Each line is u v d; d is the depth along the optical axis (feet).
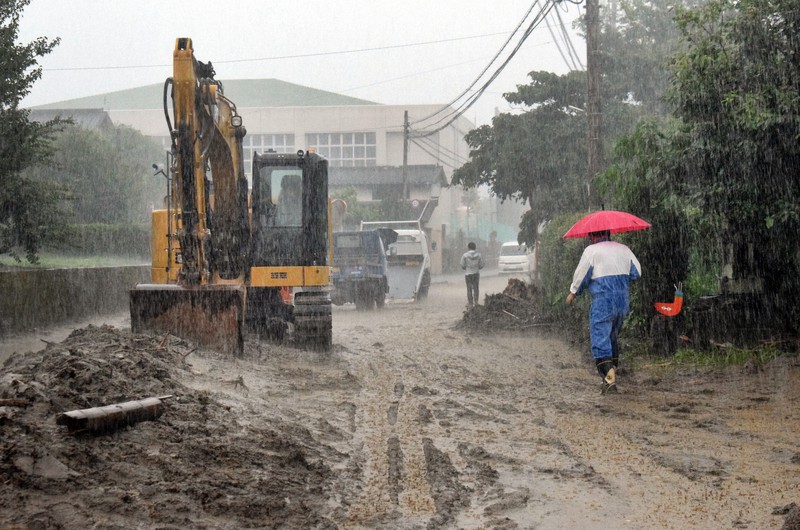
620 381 46.24
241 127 60.03
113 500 21.62
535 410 38.63
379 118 349.82
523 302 83.56
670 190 53.21
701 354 51.65
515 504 24.22
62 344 46.55
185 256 51.96
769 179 49.83
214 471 24.90
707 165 51.60
